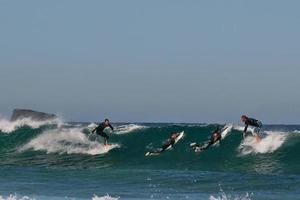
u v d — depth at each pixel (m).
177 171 51.81
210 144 59.06
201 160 57.06
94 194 39.22
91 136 65.69
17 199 37.06
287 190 40.56
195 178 46.75
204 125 63.44
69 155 63.28
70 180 46.50
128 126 66.31
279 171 50.69
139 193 39.81
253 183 43.78
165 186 43.16
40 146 65.81
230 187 42.28
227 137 59.53
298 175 47.84
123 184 44.34
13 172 51.94
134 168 55.62
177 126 64.38
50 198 37.47
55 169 54.53
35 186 43.09
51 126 68.88
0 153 65.31
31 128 68.81
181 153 59.31
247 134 59.12
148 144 63.12
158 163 57.56
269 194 39.00
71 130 67.31
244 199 37.25
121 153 61.88
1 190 41.12
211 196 37.31
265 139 58.06
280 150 56.69
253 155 56.84
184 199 37.22
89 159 61.12
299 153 55.62
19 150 65.94
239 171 51.41
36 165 58.81
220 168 53.62
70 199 37.09
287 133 57.97
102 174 49.88
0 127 69.50
